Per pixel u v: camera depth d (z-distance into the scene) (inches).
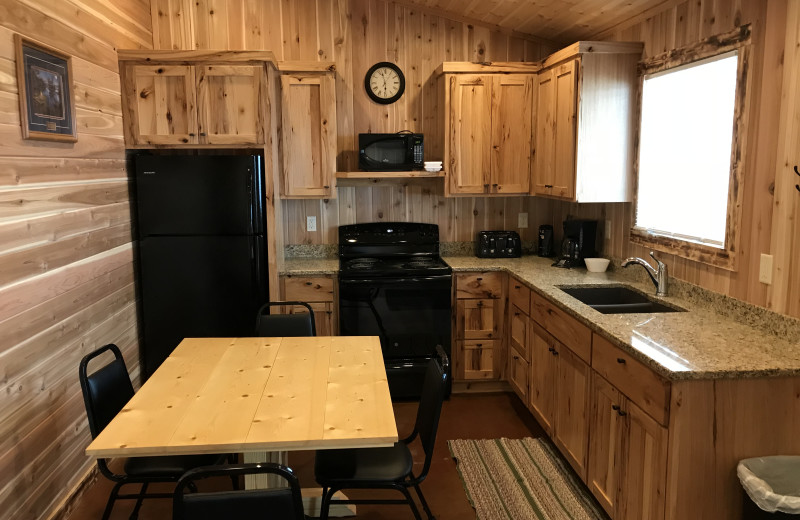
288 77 153.6
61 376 106.9
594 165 135.9
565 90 140.9
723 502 81.7
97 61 124.6
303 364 97.2
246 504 58.0
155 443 68.9
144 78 139.0
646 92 131.0
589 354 105.3
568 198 140.1
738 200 99.4
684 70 116.6
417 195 175.8
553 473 120.0
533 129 162.6
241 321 145.4
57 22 106.7
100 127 125.4
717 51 103.8
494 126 161.9
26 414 95.5
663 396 80.4
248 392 84.8
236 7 162.2
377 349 105.7
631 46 132.6
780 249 90.8
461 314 159.9
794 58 86.5
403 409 152.5
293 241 174.1
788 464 80.1
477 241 175.9
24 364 94.8
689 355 83.7
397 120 171.8
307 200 172.6
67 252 109.3
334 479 85.5
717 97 107.1
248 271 143.9
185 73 140.0
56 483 105.3
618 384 93.9
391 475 86.7
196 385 87.5
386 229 173.6
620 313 113.5
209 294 144.1
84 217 116.7
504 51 171.3
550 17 149.0
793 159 87.3
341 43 167.0
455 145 161.8
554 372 124.3
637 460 88.5
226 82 141.8
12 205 91.4
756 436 80.7
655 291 124.6
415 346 157.2
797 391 80.3
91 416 84.4
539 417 134.8
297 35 165.2
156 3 160.1
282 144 156.1
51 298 103.3
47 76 101.5
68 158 110.3
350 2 165.8
